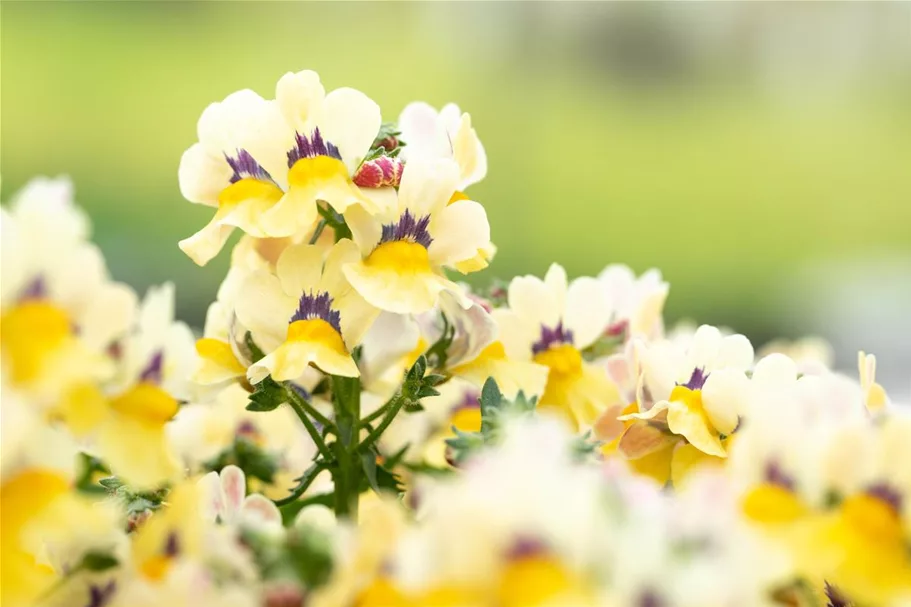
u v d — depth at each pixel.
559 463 0.30
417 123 0.40
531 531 0.30
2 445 0.32
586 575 0.30
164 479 0.36
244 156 0.38
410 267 0.37
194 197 0.39
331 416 0.41
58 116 1.81
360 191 0.37
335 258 0.38
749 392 0.37
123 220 1.60
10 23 1.81
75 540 0.33
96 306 0.33
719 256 1.88
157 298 0.37
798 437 0.33
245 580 0.32
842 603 0.33
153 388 0.37
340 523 0.37
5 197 1.67
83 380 0.33
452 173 0.38
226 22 1.88
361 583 0.31
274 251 0.40
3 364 0.33
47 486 0.33
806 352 0.55
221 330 0.40
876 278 1.66
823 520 0.33
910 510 0.33
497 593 0.30
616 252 1.88
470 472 0.30
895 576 0.33
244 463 0.42
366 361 0.40
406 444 0.42
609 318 0.42
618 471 0.32
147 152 1.79
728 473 0.35
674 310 1.72
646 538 0.30
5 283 0.33
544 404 0.41
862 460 0.33
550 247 1.87
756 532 0.33
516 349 0.41
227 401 0.43
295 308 0.38
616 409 0.40
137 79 1.83
